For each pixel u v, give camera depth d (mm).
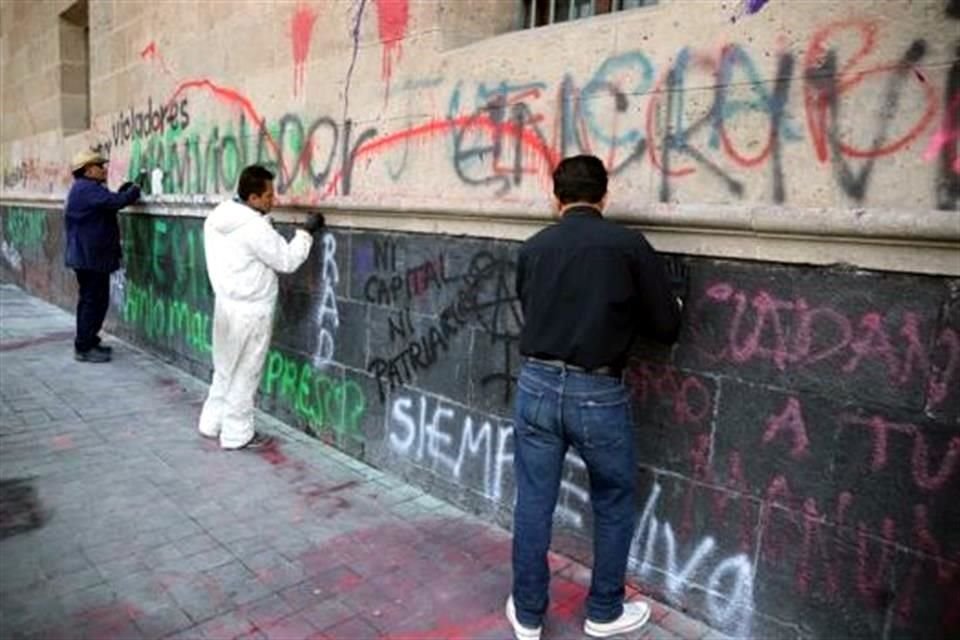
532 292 2656
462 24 3824
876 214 2258
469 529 3650
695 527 2893
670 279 2871
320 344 4785
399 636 2797
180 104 6293
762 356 2637
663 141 2865
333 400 4707
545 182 3303
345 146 4457
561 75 3205
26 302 9852
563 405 2586
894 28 2258
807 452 2551
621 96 2988
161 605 2938
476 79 3584
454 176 3748
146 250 7051
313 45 4652
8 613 2848
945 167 2188
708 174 2738
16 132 10703
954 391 2215
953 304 2195
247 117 5387
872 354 2373
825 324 2469
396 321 4168
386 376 4273
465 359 3768
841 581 2508
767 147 2566
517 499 2758
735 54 2629
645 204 2875
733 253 2664
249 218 4422
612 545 2736
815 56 2432
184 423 5113
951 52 2156
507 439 3594
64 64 8984
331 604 2986
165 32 6422
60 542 3400
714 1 2676
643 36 2900
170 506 3811
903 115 2258
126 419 5156
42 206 9742
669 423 2938
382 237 4211
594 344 2533
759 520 2699
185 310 6418
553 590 3137
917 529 2322
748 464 2713
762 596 2715
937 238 2154
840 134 2391
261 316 4551
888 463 2367
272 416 5340
